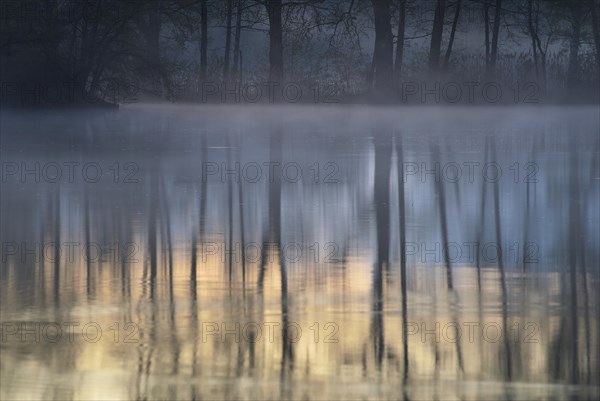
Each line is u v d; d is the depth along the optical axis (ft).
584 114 316.19
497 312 78.23
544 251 99.96
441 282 88.12
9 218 121.80
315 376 64.08
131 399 60.59
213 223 118.21
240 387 62.59
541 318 76.13
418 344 70.54
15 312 78.54
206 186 149.18
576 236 107.04
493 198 134.21
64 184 151.33
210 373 64.80
